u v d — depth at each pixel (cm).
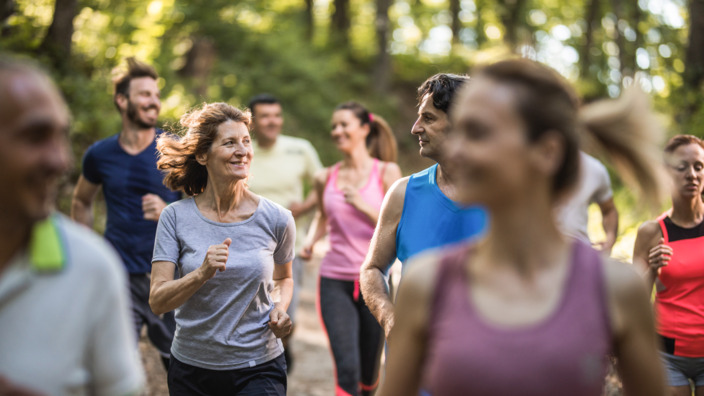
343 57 2555
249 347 311
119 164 448
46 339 151
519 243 155
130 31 980
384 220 304
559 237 160
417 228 291
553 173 157
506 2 2730
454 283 160
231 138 313
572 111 156
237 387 311
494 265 157
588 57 2586
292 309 545
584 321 151
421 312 163
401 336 167
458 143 153
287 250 334
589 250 159
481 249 161
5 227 151
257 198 327
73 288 154
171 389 318
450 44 2839
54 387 152
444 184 292
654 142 174
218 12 1864
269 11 2150
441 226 287
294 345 698
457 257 162
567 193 161
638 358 158
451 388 155
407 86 2678
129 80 449
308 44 2333
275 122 587
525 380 149
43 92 148
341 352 458
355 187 500
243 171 314
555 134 152
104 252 160
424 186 293
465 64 2709
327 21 2858
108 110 816
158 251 317
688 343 373
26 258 152
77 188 467
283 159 594
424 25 2967
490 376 150
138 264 437
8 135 144
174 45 1537
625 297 155
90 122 759
